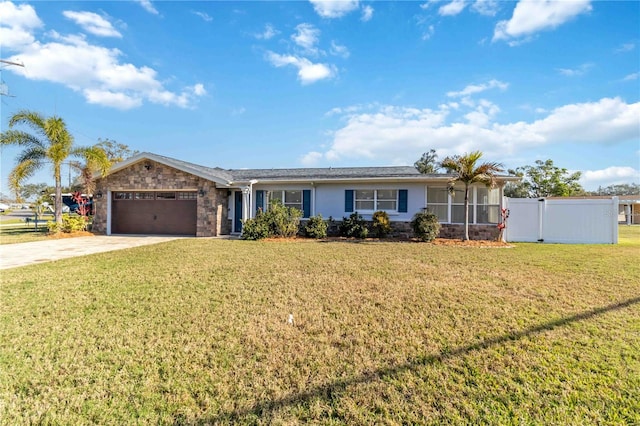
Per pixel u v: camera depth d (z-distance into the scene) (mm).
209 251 10492
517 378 2883
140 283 6180
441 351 3410
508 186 31031
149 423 2295
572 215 14164
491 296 5367
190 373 2951
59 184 15766
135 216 17156
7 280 6387
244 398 2596
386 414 2410
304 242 13312
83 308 4719
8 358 3197
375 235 14977
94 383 2787
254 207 16938
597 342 3604
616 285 6090
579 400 2562
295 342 3619
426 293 5543
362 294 5484
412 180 14555
